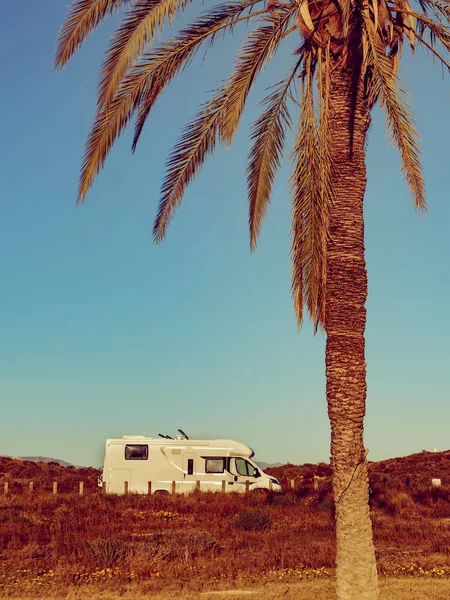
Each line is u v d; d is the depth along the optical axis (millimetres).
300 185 11945
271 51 12219
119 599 12195
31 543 18500
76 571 14586
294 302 12672
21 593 12680
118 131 12227
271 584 13688
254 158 14477
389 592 12461
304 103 11633
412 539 20703
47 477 48844
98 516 25031
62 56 11672
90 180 12180
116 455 33625
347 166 11484
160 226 13469
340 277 11188
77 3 11625
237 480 33469
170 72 12328
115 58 11898
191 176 13305
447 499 31781
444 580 14102
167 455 33656
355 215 11375
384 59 11297
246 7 12234
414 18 12211
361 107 11688
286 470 52750
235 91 12555
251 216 15047
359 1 11453
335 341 11039
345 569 10484
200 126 12953
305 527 23203
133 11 11602
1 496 32188
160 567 15422
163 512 26609
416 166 12258
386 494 32094
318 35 11648
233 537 20766
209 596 12375
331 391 10977
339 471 10742
